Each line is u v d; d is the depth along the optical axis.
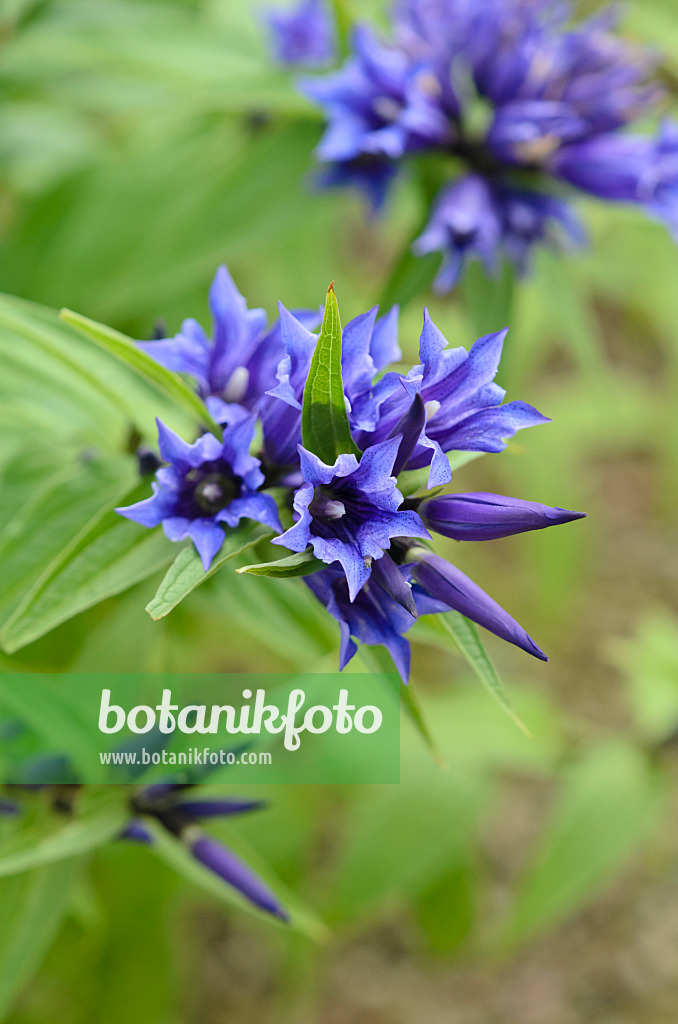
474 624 0.42
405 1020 0.97
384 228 1.10
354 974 0.99
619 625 1.25
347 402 0.40
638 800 0.72
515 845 1.09
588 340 0.61
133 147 0.66
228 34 0.65
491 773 0.76
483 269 0.57
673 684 0.75
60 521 0.47
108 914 0.70
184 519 0.43
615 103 0.56
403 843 0.72
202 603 0.53
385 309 0.57
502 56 0.56
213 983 0.96
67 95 0.70
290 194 0.62
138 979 0.72
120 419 0.50
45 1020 0.71
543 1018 0.99
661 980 1.01
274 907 0.46
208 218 0.62
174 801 0.47
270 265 0.84
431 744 0.43
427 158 0.57
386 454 0.40
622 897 1.06
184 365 0.45
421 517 0.42
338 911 0.72
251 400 0.45
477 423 0.41
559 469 1.16
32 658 0.56
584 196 0.57
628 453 1.40
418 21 0.57
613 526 1.34
